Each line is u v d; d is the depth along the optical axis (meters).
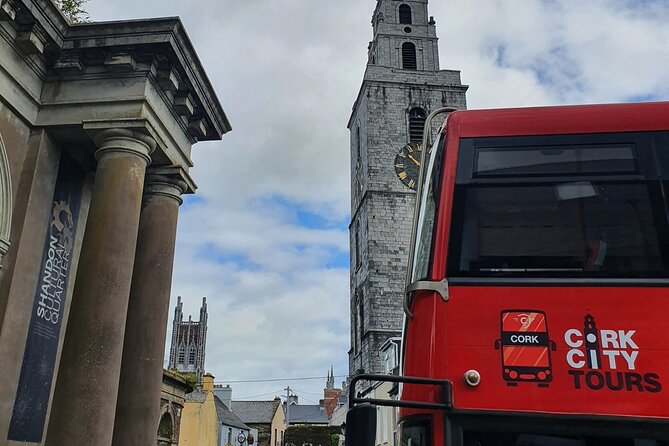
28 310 9.63
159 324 10.78
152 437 10.14
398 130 50.31
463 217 4.76
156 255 11.11
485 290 4.44
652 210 4.69
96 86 10.14
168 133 11.09
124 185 9.53
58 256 10.58
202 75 11.31
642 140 5.01
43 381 9.99
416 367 4.35
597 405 4.03
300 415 107.94
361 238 49.88
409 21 56.50
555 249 4.57
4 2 8.79
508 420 4.04
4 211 9.41
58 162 10.60
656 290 4.34
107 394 8.48
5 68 9.30
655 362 4.12
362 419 3.76
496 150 5.06
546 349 4.21
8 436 9.02
